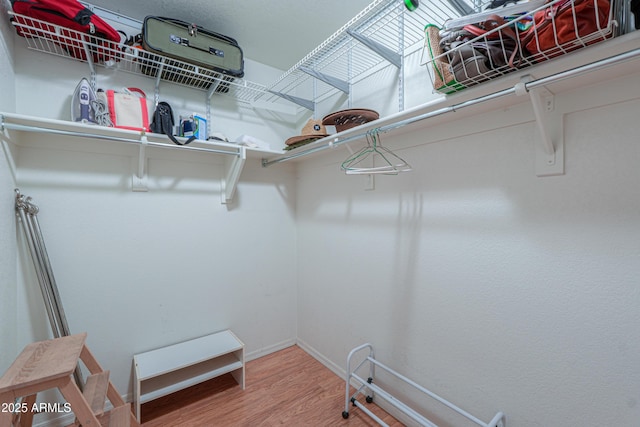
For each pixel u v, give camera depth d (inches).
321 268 92.5
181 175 81.3
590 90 39.4
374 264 73.7
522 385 47.0
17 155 59.7
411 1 45.8
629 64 33.5
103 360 70.4
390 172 60.0
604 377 39.0
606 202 38.6
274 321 100.1
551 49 33.0
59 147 64.6
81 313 67.6
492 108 48.9
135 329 74.6
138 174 74.3
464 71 40.0
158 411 69.6
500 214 49.5
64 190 65.4
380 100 75.5
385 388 70.6
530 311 46.0
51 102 64.4
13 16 53.2
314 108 98.7
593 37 30.5
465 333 54.8
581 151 40.6
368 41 63.7
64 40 60.2
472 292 53.6
